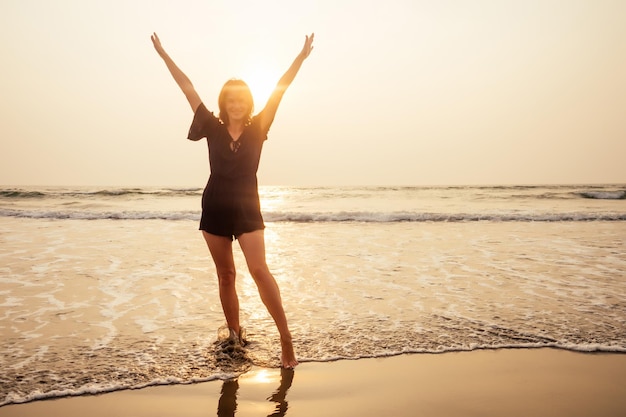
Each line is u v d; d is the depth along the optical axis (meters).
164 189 34.25
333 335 3.89
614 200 27.14
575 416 2.59
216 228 3.39
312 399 2.81
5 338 3.78
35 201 24.70
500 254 7.95
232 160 3.37
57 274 6.19
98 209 19.12
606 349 3.58
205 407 2.71
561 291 5.41
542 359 3.41
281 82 3.49
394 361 3.38
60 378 3.04
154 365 3.26
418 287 5.62
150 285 5.65
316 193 35.19
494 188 41.50
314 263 7.15
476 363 3.33
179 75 3.54
